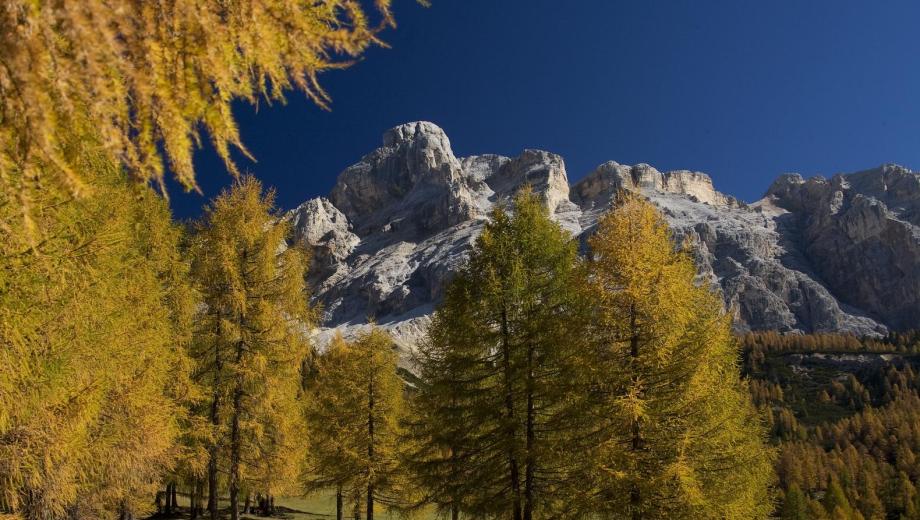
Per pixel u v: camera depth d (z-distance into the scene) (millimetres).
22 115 2232
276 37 2672
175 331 15609
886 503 69500
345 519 29703
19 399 6340
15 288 5809
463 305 14086
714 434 10742
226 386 16156
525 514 12359
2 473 6785
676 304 11109
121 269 9617
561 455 11820
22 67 2090
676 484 10000
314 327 17938
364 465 21109
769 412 16922
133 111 2488
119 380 9883
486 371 13766
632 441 11039
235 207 17109
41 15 2098
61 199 4930
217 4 2551
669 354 10969
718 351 11859
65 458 7570
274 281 17297
